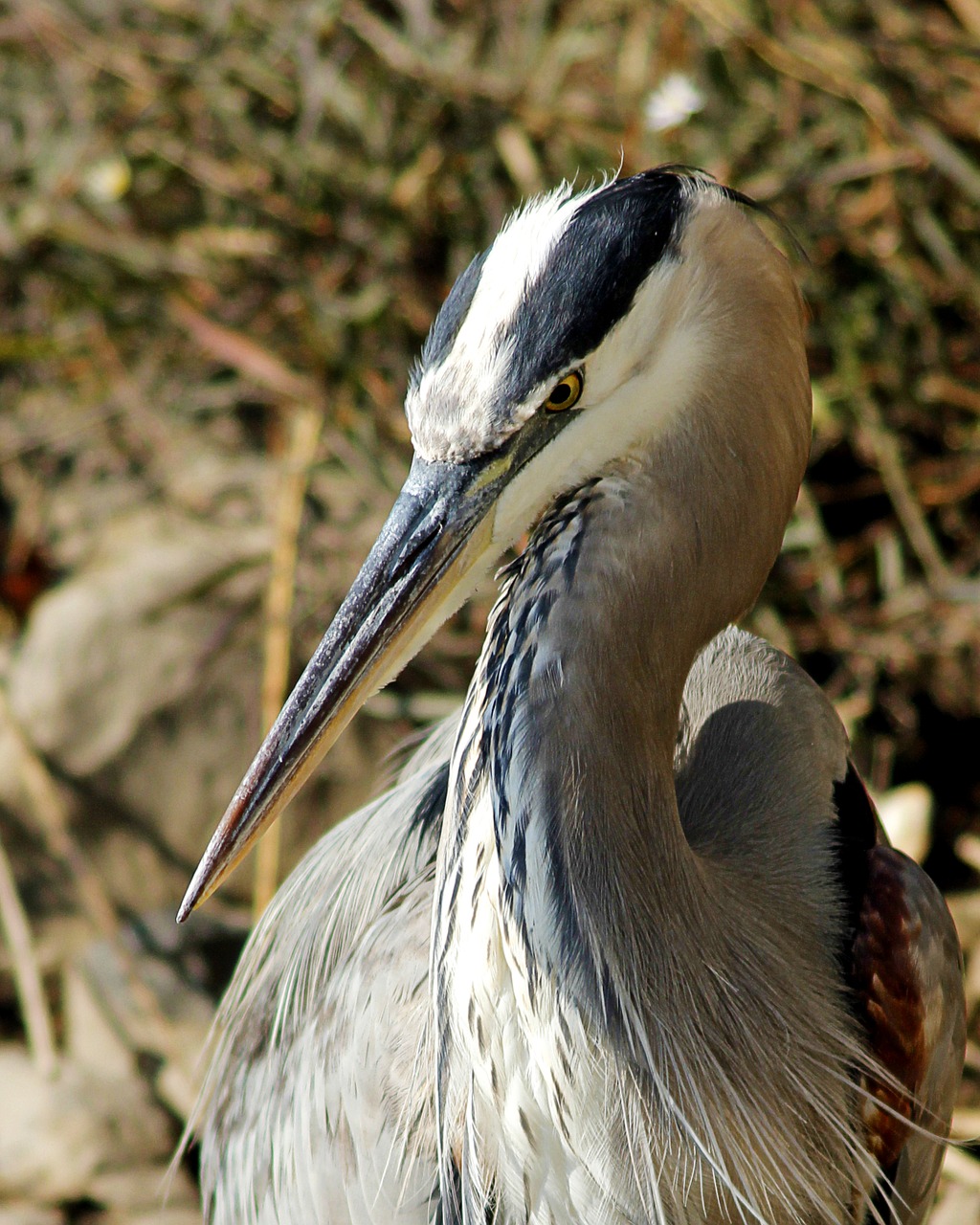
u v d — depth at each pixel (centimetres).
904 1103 422
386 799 502
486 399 365
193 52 909
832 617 813
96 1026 744
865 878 428
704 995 376
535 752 359
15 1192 681
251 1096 489
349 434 871
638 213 362
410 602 379
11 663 835
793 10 856
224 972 771
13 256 927
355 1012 425
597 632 362
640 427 370
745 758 451
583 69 892
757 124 849
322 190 895
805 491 818
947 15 884
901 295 831
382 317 880
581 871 361
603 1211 380
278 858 785
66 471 941
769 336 377
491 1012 374
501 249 371
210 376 934
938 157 817
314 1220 445
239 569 856
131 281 915
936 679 814
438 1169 404
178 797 807
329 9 873
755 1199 390
